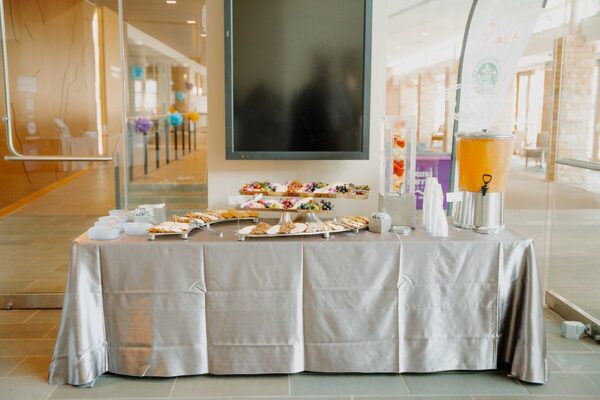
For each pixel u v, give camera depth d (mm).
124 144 5035
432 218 2990
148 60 16531
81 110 7109
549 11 6379
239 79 3377
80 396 2754
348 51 3357
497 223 3102
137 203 7051
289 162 3627
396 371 2951
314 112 3404
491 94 3791
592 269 4242
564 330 3561
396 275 2887
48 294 4086
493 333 2941
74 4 7016
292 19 3338
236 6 3322
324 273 2877
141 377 2951
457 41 5781
